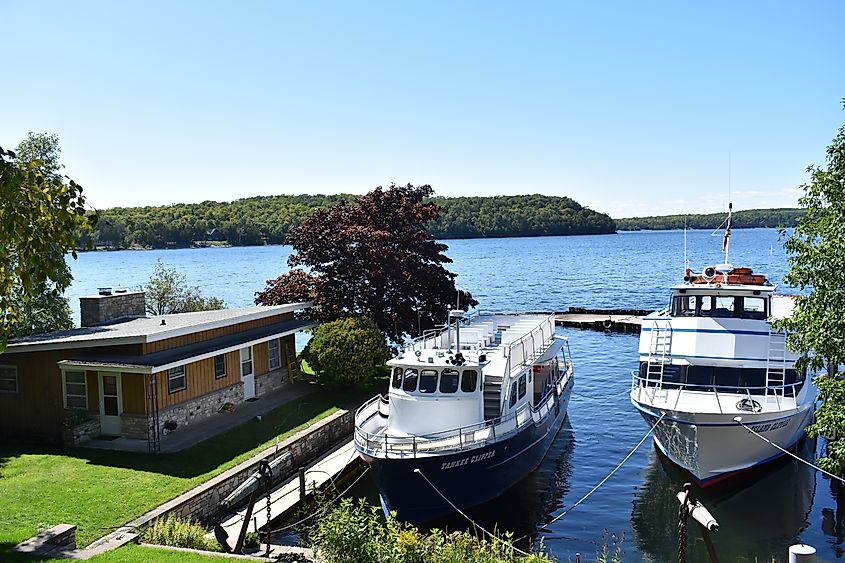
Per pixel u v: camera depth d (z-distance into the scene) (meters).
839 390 14.62
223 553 13.27
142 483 17.06
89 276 114.19
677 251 156.62
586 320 56.91
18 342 22.19
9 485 16.91
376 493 20.58
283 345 29.09
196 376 23.16
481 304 71.31
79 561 11.46
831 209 14.78
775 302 25.02
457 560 10.95
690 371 21.47
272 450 19.88
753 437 19.45
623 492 20.83
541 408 23.00
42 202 10.18
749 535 17.59
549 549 17.28
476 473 18.66
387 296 31.55
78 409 21.50
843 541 17.12
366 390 27.89
